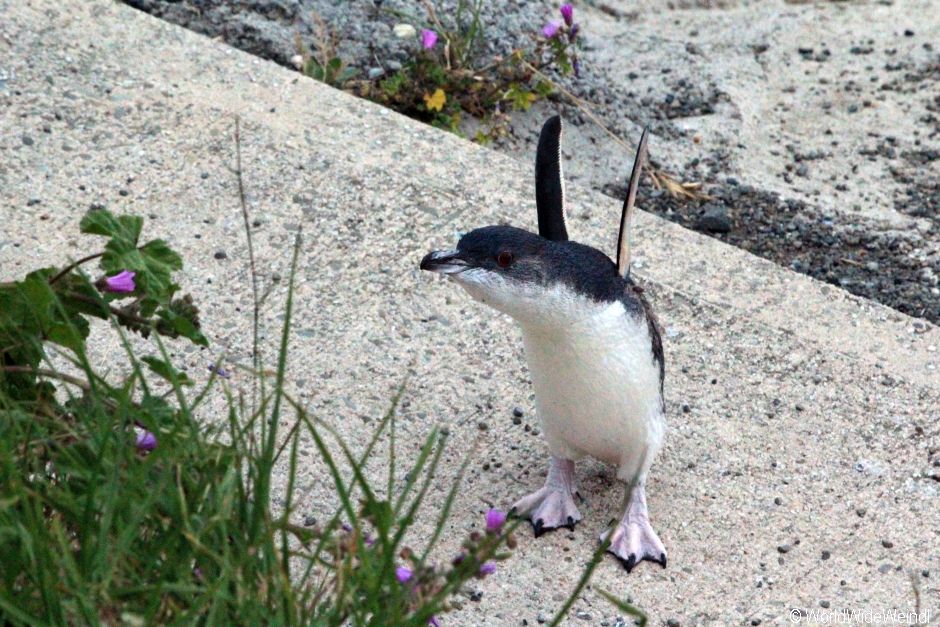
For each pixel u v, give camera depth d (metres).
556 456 10.25
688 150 16.28
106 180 13.04
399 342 11.81
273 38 16.02
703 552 10.06
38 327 7.91
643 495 10.16
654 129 16.59
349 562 7.00
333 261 12.54
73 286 8.16
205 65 14.66
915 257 14.67
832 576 9.86
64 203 12.69
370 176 13.50
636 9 19.25
